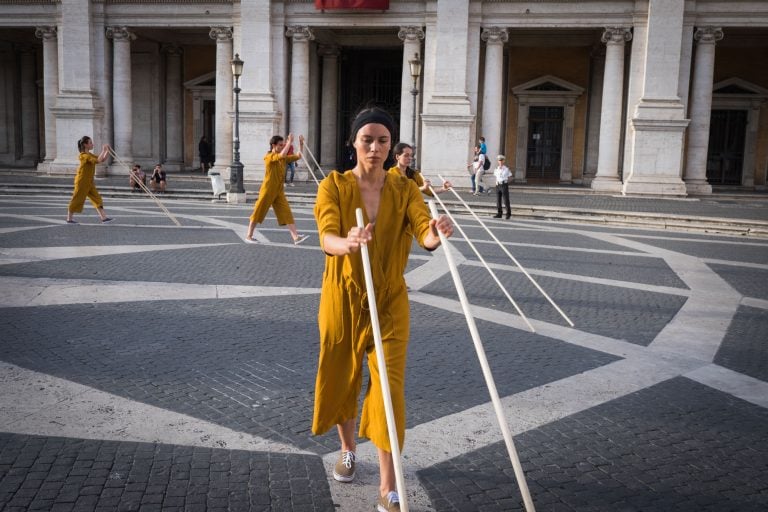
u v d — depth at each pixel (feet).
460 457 15.49
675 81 95.96
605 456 15.80
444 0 99.45
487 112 101.96
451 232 11.84
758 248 53.67
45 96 112.68
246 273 36.35
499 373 21.43
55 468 14.33
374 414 12.57
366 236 11.24
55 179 102.47
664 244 54.29
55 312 27.09
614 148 100.12
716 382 21.21
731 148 116.67
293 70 105.70
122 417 17.11
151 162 124.77
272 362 21.88
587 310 30.45
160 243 45.91
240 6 104.78
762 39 112.78
